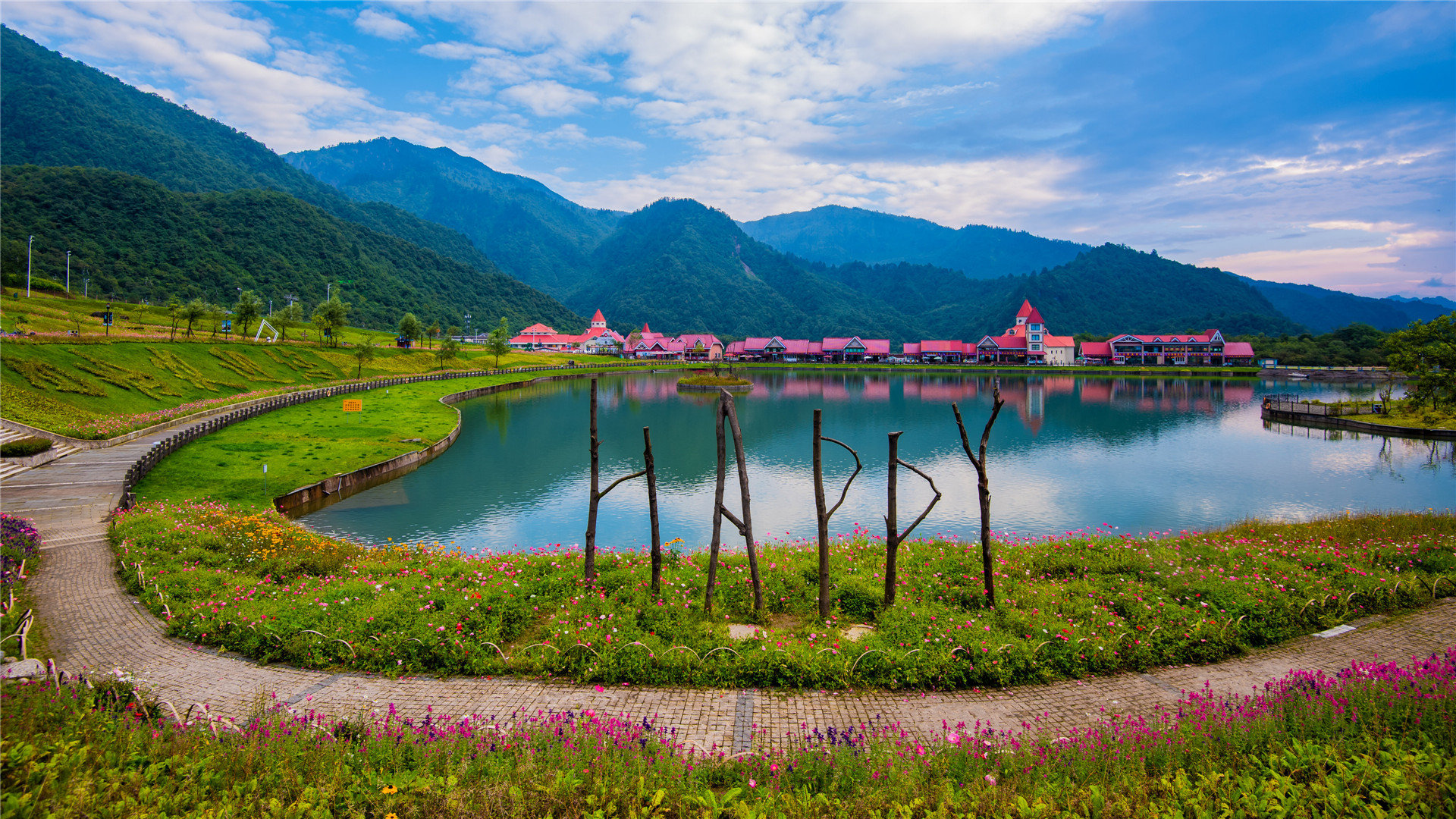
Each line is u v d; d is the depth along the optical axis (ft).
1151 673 38.37
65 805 21.02
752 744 30.42
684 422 220.64
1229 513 106.11
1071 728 31.65
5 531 58.70
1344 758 24.07
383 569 57.82
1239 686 36.55
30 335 209.15
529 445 172.55
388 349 395.55
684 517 105.09
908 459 156.15
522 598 48.52
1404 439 178.91
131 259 546.67
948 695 35.70
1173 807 21.81
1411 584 49.47
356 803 23.04
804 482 132.26
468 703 34.96
